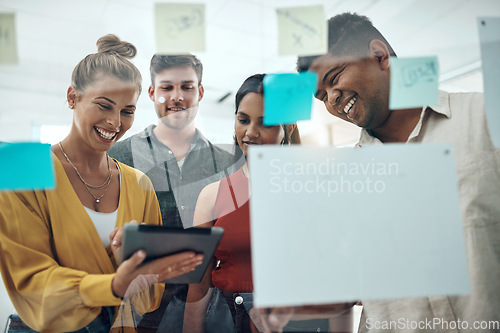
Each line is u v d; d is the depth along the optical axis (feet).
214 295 2.28
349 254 1.64
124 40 2.63
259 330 2.18
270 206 1.62
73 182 2.22
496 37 2.13
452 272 1.72
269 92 1.75
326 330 1.92
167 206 2.48
